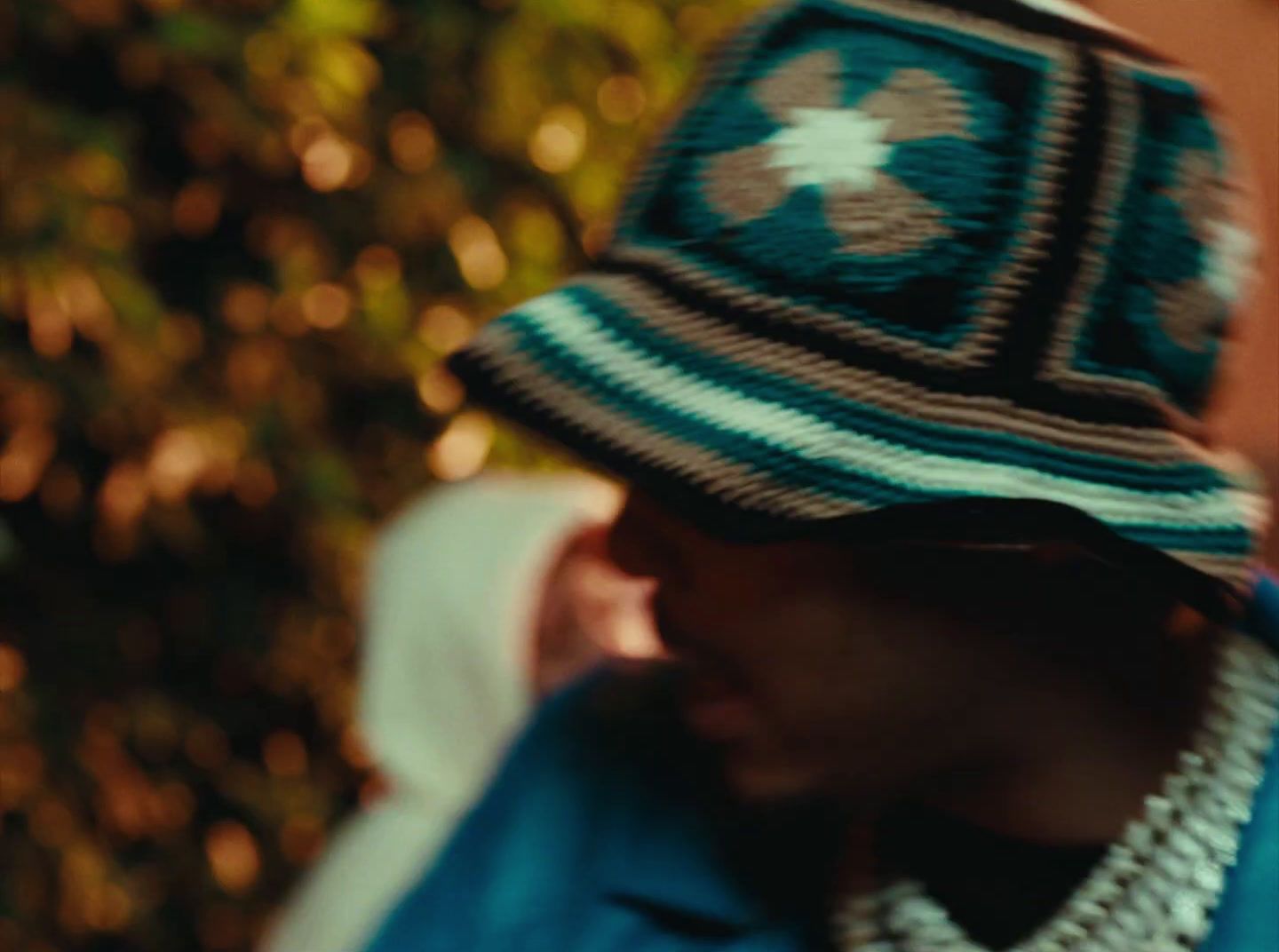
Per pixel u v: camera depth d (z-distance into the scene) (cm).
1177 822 101
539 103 374
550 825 122
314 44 344
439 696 220
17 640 372
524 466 390
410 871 210
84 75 356
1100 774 101
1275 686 104
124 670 381
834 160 97
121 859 381
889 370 95
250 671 390
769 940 112
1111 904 100
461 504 233
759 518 94
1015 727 100
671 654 107
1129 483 94
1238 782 101
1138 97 98
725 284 98
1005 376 94
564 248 389
